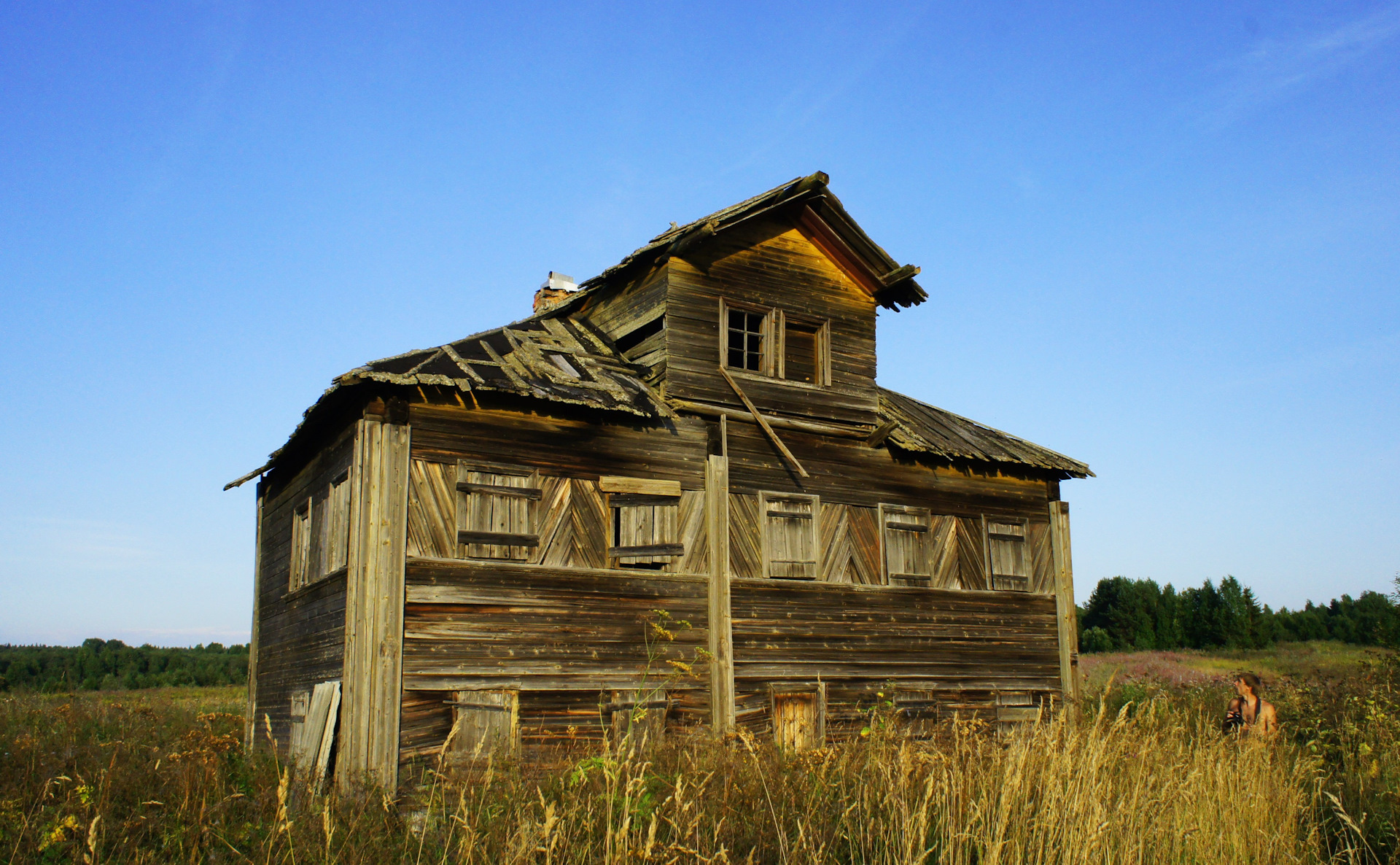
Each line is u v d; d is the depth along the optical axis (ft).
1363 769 34.63
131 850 26.00
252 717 59.11
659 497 47.91
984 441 60.59
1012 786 25.58
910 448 54.75
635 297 54.60
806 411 53.93
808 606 51.19
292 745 46.96
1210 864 25.50
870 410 56.49
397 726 38.93
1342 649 172.96
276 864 24.73
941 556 56.90
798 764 30.19
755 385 52.54
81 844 25.05
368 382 41.19
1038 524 61.21
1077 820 24.56
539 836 22.65
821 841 24.41
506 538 43.47
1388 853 27.94
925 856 23.71
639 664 45.42
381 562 40.09
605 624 45.06
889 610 53.93
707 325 51.93
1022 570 59.82
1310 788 33.09
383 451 41.24
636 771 27.20
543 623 43.55
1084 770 27.22
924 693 53.83
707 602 48.06
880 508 55.21
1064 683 59.36
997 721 56.08
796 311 55.21
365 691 38.81
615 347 55.67
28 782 31.30
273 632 56.34
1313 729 43.01
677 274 51.62
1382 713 40.68
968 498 58.85
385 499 40.75
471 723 40.86
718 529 48.75
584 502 46.06
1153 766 30.12
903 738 34.83
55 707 56.49
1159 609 211.20
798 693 49.96
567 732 42.93
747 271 53.98
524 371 46.75
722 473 49.55
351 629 39.70
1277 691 64.18
